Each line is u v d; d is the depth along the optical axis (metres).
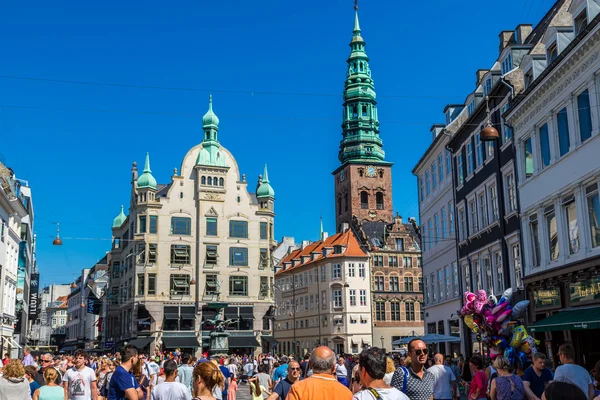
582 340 26.48
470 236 39.94
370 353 7.06
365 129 121.38
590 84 25.08
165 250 74.19
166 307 73.00
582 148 25.80
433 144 47.50
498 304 23.23
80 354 14.41
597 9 26.08
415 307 92.50
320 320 91.88
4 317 48.78
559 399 5.46
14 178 54.22
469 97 44.16
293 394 6.88
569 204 27.44
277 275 106.25
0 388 10.98
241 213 77.88
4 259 48.19
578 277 26.19
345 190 120.25
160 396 10.83
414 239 97.94
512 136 33.16
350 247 91.50
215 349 47.03
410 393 8.91
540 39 33.81
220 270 75.50
